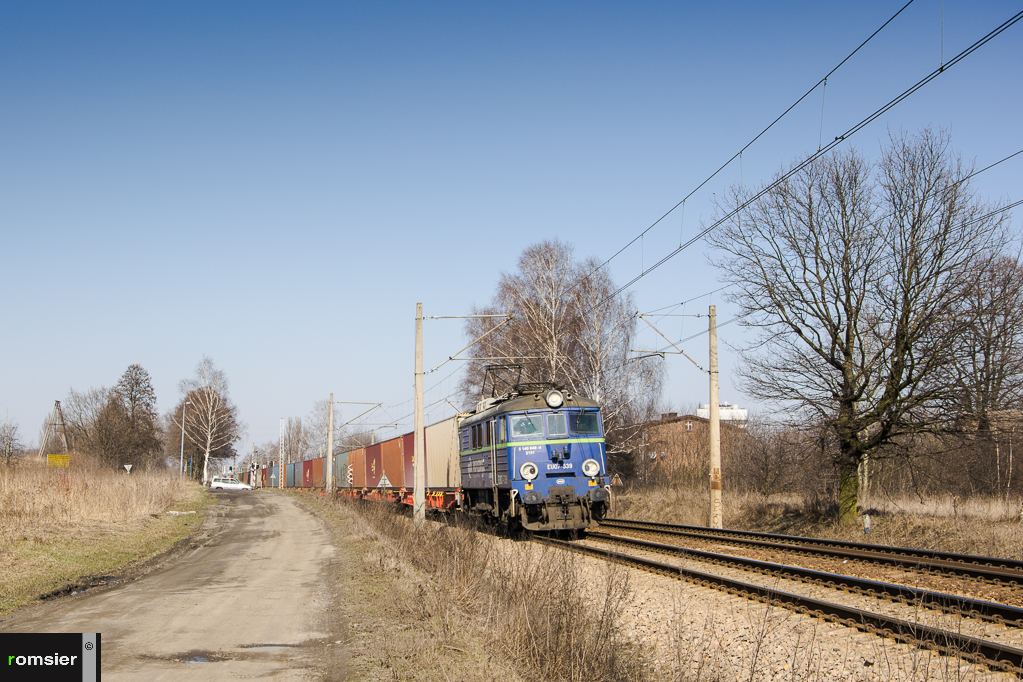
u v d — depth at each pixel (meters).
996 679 7.07
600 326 36.69
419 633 8.79
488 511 22.48
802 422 24.47
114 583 12.79
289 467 75.12
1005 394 20.62
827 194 23.45
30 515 19.30
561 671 7.11
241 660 7.73
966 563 13.51
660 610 10.96
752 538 20.06
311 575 13.55
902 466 24.88
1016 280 20.77
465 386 47.28
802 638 8.94
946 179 21.09
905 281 21.36
